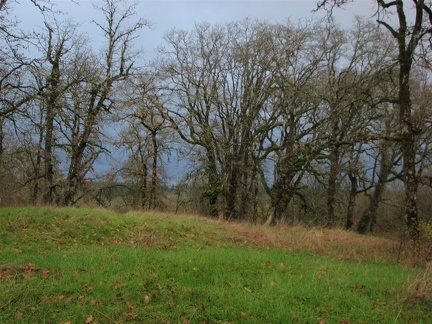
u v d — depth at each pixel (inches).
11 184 1048.2
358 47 933.2
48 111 829.2
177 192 1236.5
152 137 1188.5
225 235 525.3
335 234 660.7
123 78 1042.1
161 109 1108.5
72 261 294.5
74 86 923.4
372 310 224.7
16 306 208.4
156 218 569.6
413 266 395.2
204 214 1192.2
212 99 1143.0
